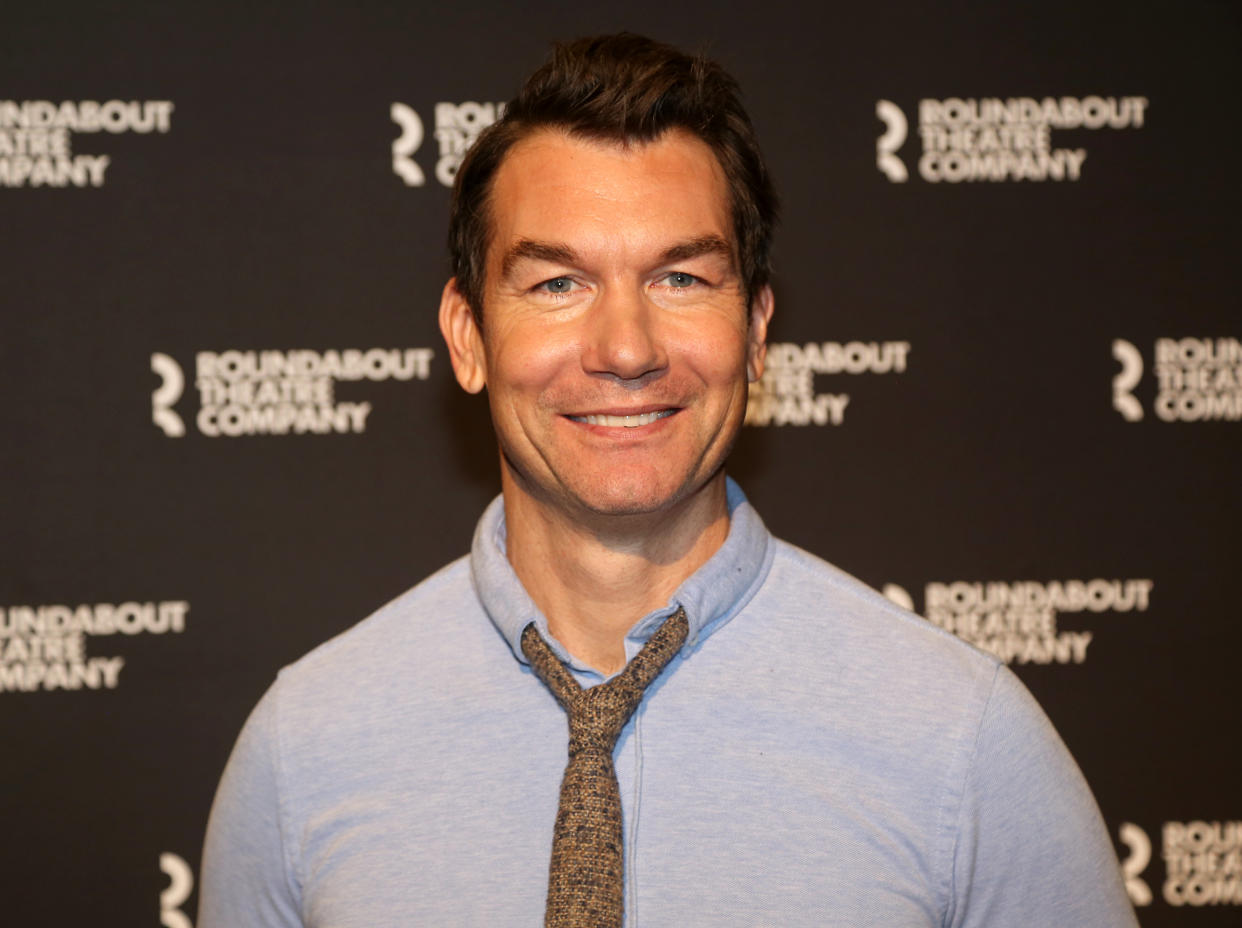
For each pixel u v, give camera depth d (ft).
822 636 3.47
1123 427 5.89
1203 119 5.87
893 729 3.27
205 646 5.72
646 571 3.40
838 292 5.85
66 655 5.66
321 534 5.77
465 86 5.76
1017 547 5.89
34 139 5.61
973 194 5.87
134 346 5.68
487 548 3.65
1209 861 5.89
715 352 3.24
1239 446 5.90
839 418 5.89
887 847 3.16
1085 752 5.90
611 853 2.99
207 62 5.68
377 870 3.24
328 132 5.73
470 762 3.33
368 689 3.56
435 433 5.81
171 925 5.69
